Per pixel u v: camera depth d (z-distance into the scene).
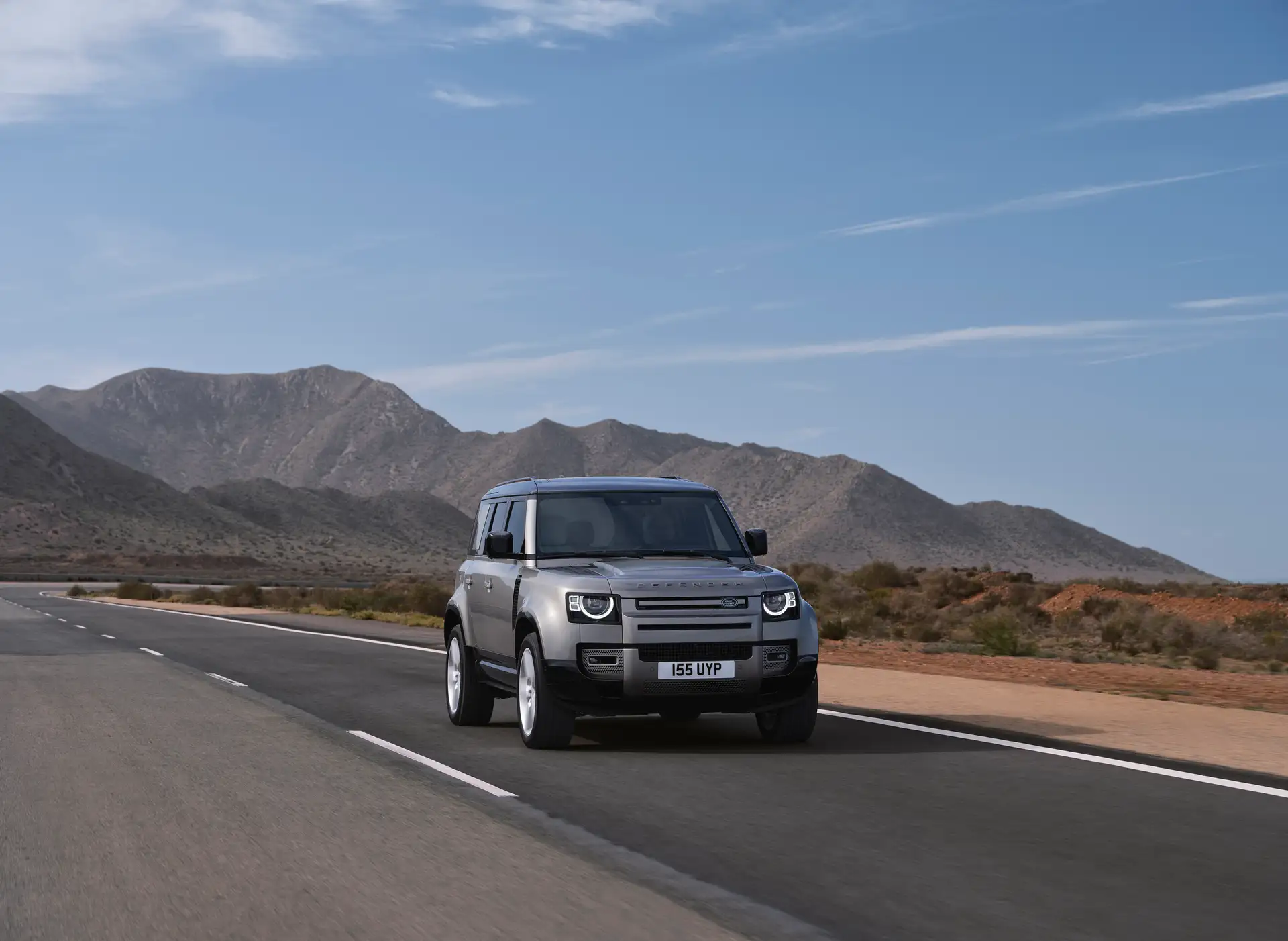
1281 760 10.61
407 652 24.94
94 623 38.19
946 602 53.09
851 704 14.89
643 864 7.07
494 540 11.94
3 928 6.00
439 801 8.96
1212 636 32.44
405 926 5.94
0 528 181.88
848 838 7.68
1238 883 6.61
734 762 10.53
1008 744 11.45
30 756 11.28
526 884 6.65
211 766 10.66
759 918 6.00
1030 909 6.13
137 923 6.05
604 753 11.12
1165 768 10.12
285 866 7.10
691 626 10.71
